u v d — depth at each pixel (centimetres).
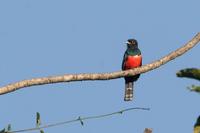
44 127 907
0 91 1062
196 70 566
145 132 639
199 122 565
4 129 895
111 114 905
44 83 1091
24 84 1077
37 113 910
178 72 571
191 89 546
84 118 907
